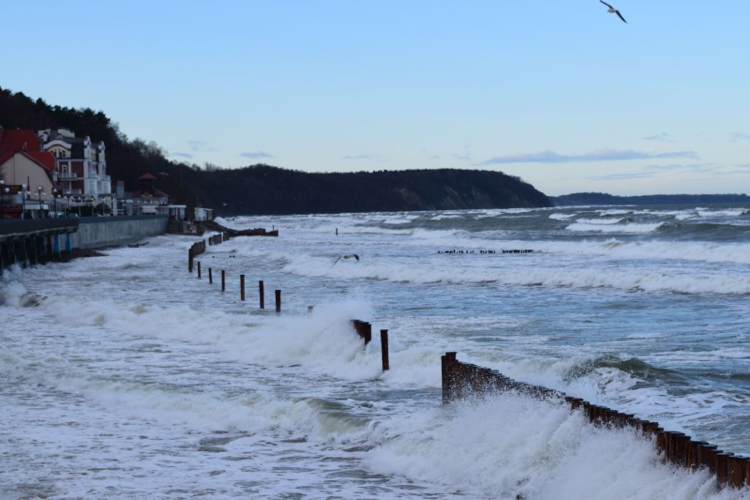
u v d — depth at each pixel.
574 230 108.75
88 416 17.36
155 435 15.80
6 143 115.88
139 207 164.00
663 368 19.19
